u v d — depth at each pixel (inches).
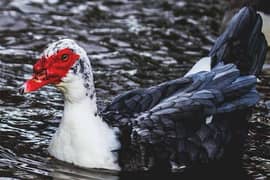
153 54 590.9
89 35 619.5
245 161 444.5
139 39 617.3
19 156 434.0
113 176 414.9
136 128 421.1
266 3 615.5
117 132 421.1
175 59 583.5
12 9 660.7
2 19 638.5
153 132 421.1
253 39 476.7
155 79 547.2
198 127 430.9
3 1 676.7
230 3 636.7
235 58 470.9
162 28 641.0
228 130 440.8
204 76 444.1
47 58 413.1
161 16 666.8
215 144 434.3
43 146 446.6
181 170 425.7
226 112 438.9
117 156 417.1
